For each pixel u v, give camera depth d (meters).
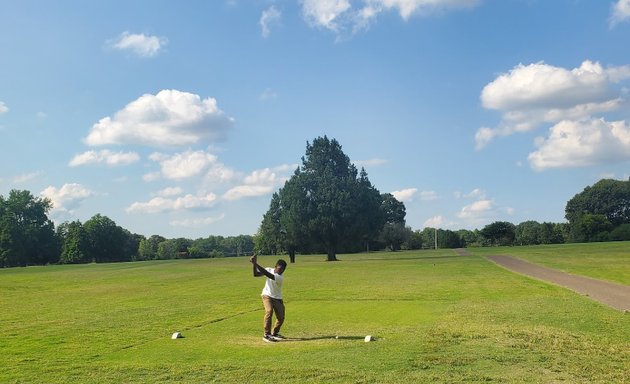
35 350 11.77
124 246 133.88
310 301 21.44
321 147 81.06
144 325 15.28
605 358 9.95
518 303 19.08
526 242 130.88
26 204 117.56
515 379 8.56
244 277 40.56
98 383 8.81
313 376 8.84
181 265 68.75
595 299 20.27
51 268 71.56
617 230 121.69
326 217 74.88
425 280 32.25
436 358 9.94
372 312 17.52
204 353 11.02
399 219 150.12
